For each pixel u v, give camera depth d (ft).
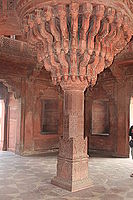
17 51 31.68
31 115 36.60
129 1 13.65
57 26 14.83
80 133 19.19
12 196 17.10
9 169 25.63
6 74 33.42
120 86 35.58
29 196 17.12
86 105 39.96
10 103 38.88
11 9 15.26
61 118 40.98
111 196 17.52
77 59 16.40
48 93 39.22
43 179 21.65
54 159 32.14
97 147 38.81
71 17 13.60
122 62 31.65
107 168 26.84
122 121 35.04
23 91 35.83
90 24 14.78
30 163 29.14
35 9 13.75
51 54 15.99
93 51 15.90
